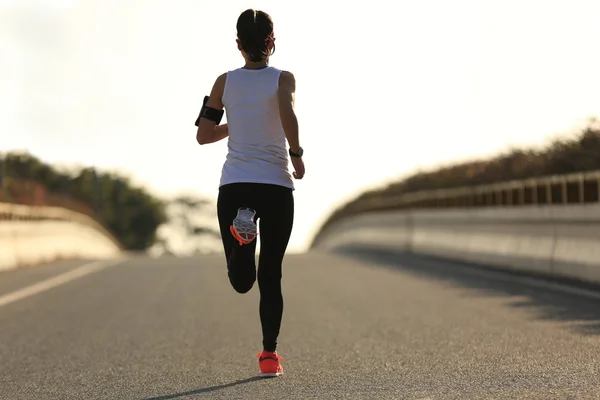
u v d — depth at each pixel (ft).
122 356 42.32
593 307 56.39
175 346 45.21
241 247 33.63
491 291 68.39
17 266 109.70
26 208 130.11
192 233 550.77
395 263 105.09
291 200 34.81
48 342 47.19
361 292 70.90
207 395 31.99
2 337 49.16
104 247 241.96
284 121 33.78
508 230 88.74
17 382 36.11
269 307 35.53
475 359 38.17
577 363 35.96
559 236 76.28
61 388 34.63
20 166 252.01
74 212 230.27
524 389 30.45
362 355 40.63
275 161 34.40
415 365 37.24
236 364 39.42
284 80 34.53
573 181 74.69
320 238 301.22
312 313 57.57
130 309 61.93
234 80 34.55
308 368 37.45
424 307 59.67
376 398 29.86
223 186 34.53
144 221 476.54
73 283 83.25
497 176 110.32
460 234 105.40
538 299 61.72
